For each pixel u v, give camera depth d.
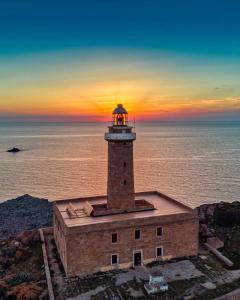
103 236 38.31
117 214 42.69
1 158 183.38
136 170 139.38
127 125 43.41
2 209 81.75
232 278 37.09
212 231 50.19
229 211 53.25
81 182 120.62
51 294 33.81
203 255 42.97
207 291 34.47
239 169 138.75
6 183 119.69
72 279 37.25
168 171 136.38
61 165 156.75
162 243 41.16
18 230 68.12
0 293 34.84
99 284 36.16
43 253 43.53
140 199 49.59
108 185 43.69
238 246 45.22
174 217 41.25
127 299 33.31
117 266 39.38
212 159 168.12
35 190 109.56
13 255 44.38
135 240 39.84
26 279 37.62
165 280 36.69
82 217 41.69
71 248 37.19
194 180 119.56
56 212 45.09
